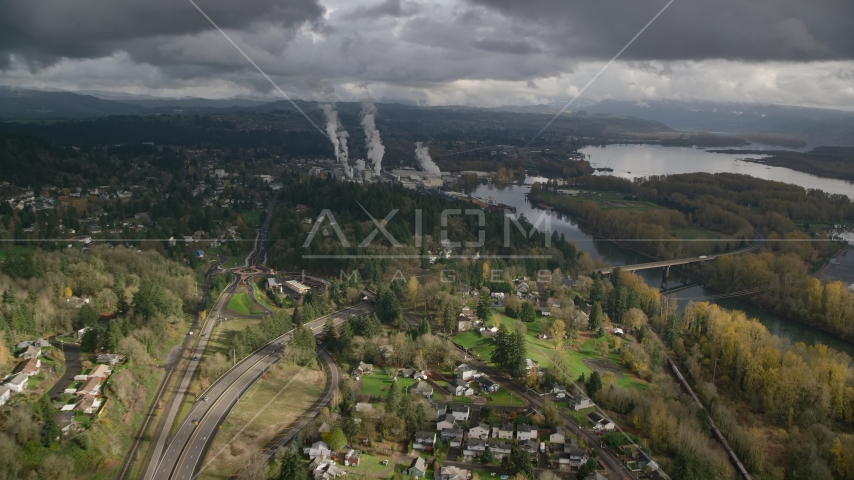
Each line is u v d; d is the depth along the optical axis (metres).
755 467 167.38
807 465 165.38
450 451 161.62
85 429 157.50
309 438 163.12
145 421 173.75
